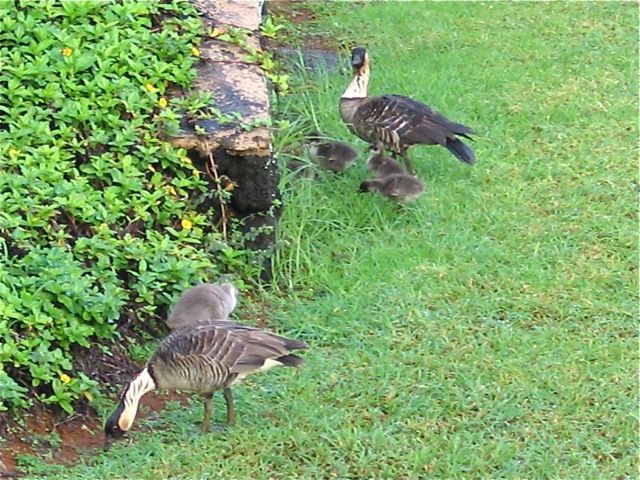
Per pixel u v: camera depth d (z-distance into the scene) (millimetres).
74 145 10516
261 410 8898
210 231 10812
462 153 12133
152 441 8477
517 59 15180
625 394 9055
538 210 11820
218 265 10625
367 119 12359
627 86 14422
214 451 8336
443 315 10156
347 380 9250
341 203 11828
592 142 13070
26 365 8742
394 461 8289
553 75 14680
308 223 11430
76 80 11078
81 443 8617
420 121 12141
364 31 16031
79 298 9094
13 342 8664
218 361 8344
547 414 8844
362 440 8484
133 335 9820
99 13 11844
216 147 10703
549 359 9492
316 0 17062
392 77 14492
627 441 8523
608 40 15742
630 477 8203
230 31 12086
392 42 15688
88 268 9641
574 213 11727
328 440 8445
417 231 11516
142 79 11164
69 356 9016
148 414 8969
